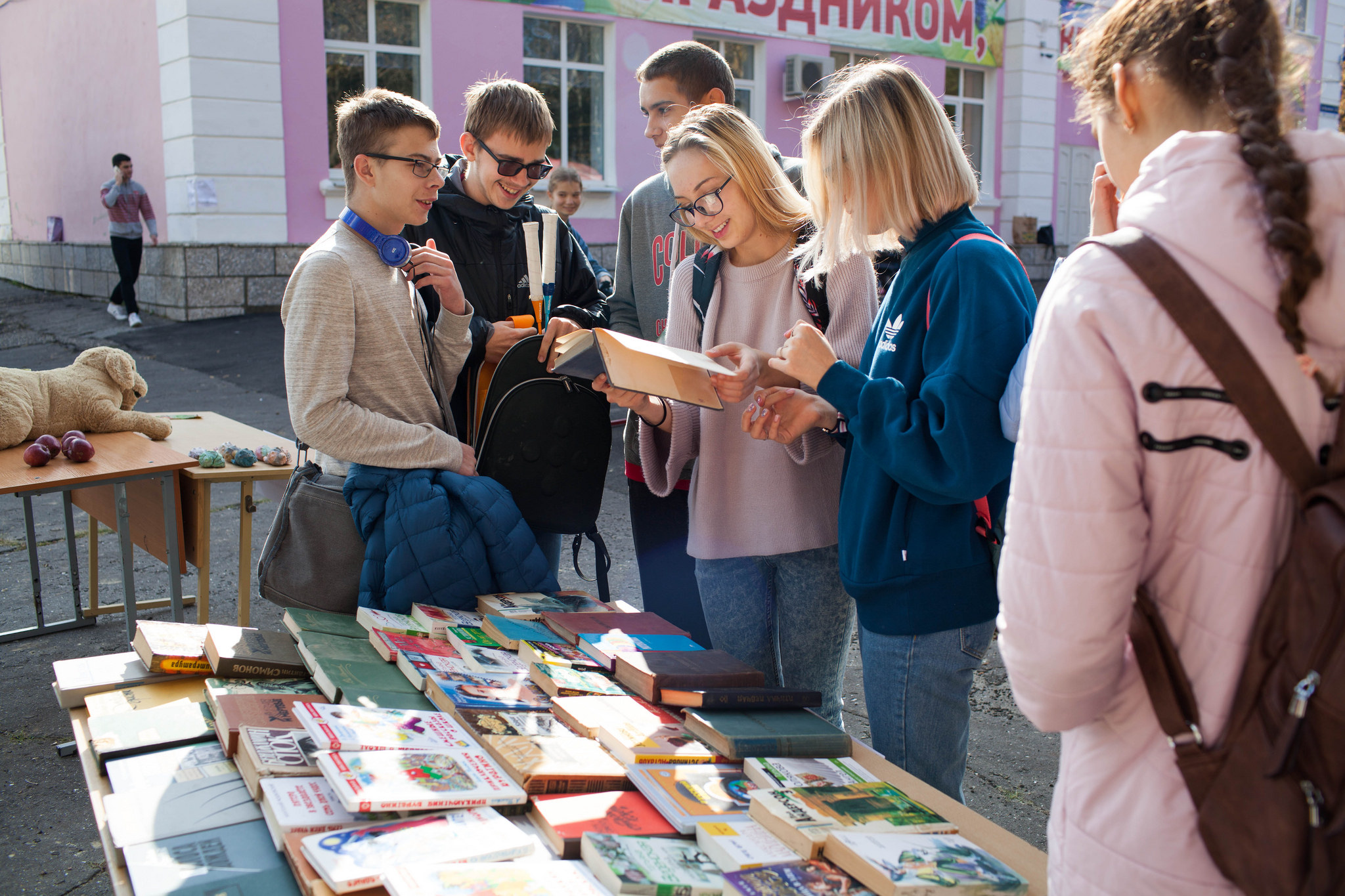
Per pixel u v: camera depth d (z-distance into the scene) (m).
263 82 9.44
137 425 3.34
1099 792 0.91
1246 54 0.86
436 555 1.99
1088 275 0.87
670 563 2.60
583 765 1.36
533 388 2.20
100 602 3.85
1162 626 0.88
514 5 10.45
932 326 1.51
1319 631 0.77
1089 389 0.84
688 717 1.53
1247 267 0.81
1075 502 0.85
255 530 4.70
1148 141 0.95
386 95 2.05
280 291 9.97
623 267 2.83
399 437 2.03
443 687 1.55
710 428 2.08
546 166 2.56
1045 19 14.42
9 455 2.99
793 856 1.18
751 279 2.04
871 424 1.53
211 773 1.40
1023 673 0.90
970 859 1.16
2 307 11.77
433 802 1.22
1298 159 0.81
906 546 1.60
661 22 11.36
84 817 2.43
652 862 1.14
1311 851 0.78
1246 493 0.82
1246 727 0.81
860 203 1.59
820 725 1.53
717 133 1.92
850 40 12.80
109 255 11.24
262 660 1.67
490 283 2.62
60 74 11.91
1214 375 0.82
